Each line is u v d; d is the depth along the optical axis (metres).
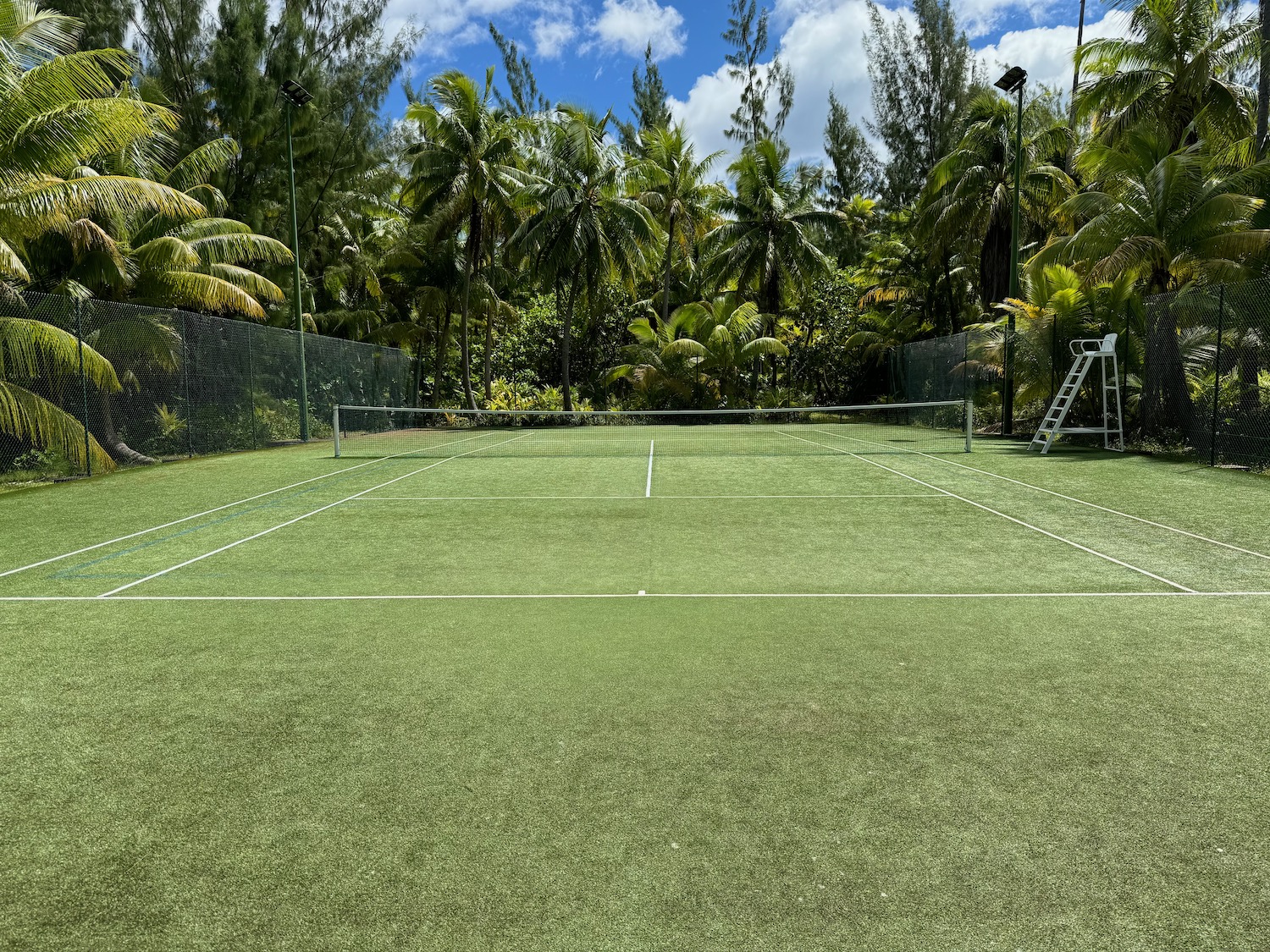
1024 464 12.78
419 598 5.38
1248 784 2.81
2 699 3.72
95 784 2.93
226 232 17.81
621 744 3.19
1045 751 3.08
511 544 7.14
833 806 2.70
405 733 3.31
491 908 2.20
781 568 6.16
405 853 2.46
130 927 2.15
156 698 3.72
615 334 37.94
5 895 2.29
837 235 31.98
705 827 2.58
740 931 2.09
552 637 4.53
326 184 26.59
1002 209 23.86
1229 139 18.16
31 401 11.73
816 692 3.69
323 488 10.95
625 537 7.44
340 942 2.07
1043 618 4.79
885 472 12.03
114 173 15.86
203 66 22.66
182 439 15.86
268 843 2.53
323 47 27.73
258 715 3.51
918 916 2.14
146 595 5.54
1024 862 2.38
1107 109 18.95
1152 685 3.73
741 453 15.73
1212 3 17.00
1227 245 13.99
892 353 29.19
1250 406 12.41
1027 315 17.36
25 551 7.05
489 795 2.80
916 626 4.66
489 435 22.75
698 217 34.91
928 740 3.18
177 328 15.55
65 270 14.75
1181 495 9.34
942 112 36.88
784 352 29.31
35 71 11.01
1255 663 4.00
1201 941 2.04
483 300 29.91
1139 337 15.82
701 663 4.09
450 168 26.53
